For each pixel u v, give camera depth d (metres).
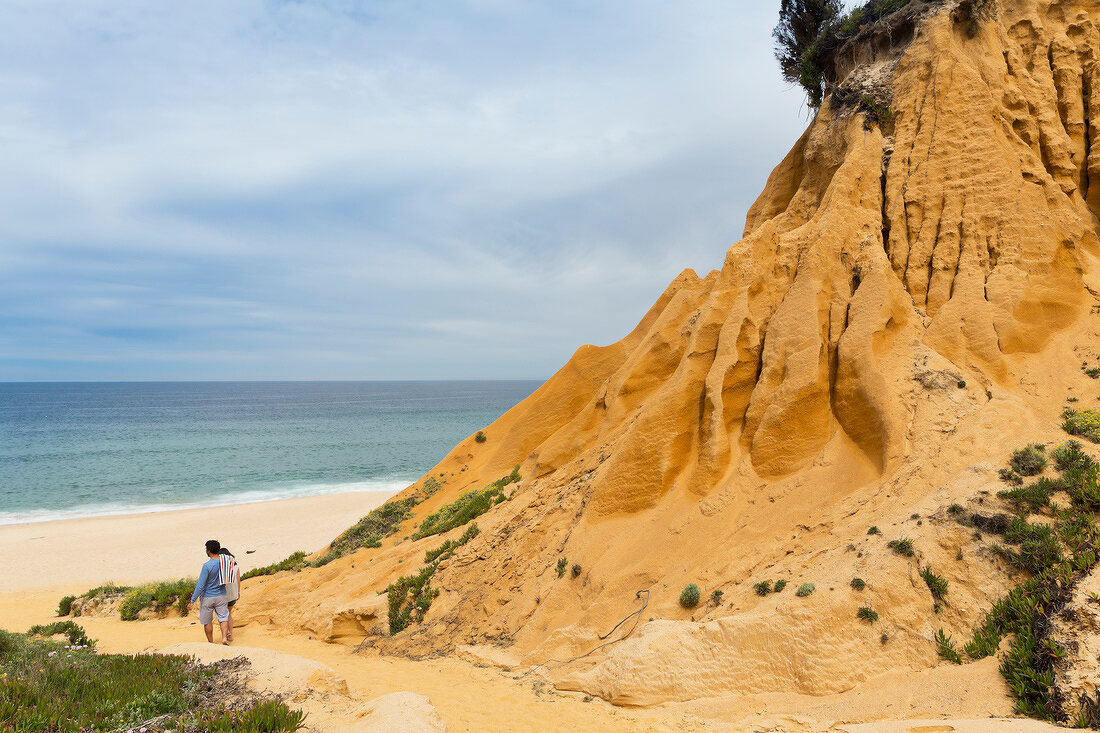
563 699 10.83
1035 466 11.08
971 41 18.69
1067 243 15.76
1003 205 15.98
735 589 11.88
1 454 82.62
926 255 16.41
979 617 9.52
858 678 9.27
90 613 22.09
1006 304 14.83
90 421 147.75
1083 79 19.05
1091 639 7.93
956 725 7.64
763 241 18.50
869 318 15.03
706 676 9.95
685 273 25.70
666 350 20.47
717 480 15.05
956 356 14.43
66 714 7.26
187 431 118.31
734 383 16.50
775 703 9.30
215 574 15.84
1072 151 18.09
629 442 16.48
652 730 9.23
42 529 40.22
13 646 10.16
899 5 19.86
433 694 11.46
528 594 15.40
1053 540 9.59
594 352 27.02
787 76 23.62
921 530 10.72
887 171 17.73
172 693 8.44
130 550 34.69
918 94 18.03
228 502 51.00
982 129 16.84
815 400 14.71
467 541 19.42
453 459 29.91
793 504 13.28
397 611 17.33
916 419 13.20
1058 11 19.64
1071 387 13.34
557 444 21.98
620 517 15.79
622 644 11.62
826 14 22.09
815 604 10.02
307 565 24.33
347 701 8.85
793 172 22.06
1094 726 7.05
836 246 16.75
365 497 51.09
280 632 18.78
